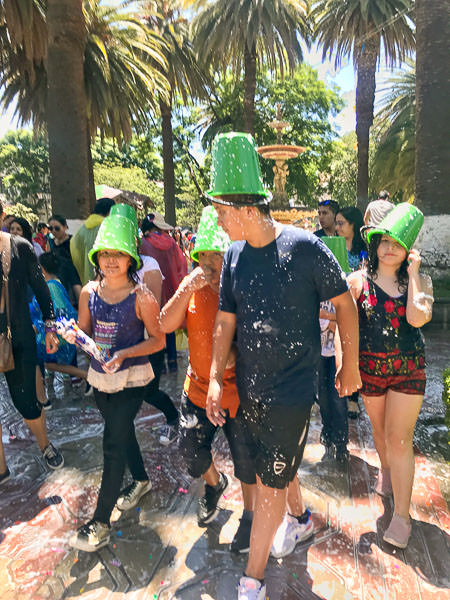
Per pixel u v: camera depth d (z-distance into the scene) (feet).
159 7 71.82
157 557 7.21
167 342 16.79
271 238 5.67
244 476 7.09
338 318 6.05
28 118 61.57
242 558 7.16
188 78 75.82
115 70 50.49
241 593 5.97
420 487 9.09
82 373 14.44
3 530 8.00
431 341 21.93
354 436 11.54
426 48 25.18
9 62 50.49
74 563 7.11
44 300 9.50
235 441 7.00
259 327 5.65
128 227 7.36
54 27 24.98
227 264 6.06
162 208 120.67
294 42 64.75
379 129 81.51
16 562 7.15
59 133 25.64
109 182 110.93
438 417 12.60
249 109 63.98
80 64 25.86
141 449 10.97
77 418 12.91
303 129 94.43
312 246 5.54
